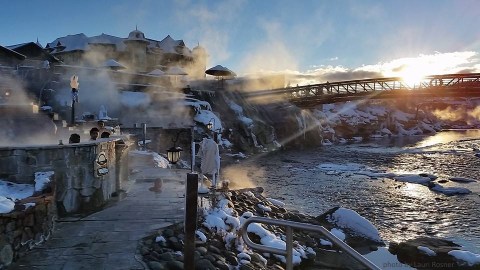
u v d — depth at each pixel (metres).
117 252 7.07
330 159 44.31
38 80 33.66
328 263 10.77
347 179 29.73
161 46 69.00
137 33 63.72
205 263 7.18
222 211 10.12
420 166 37.91
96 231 8.19
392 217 18.19
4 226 6.33
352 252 3.44
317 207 20.05
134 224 8.70
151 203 10.71
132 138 26.55
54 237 7.79
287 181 28.52
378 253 12.45
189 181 6.04
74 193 9.49
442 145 62.81
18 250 6.71
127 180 14.12
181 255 7.36
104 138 11.92
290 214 14.22
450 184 27.39
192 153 13.26
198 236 8.45
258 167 36.66
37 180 8.23
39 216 7.38
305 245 11.72
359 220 14.20
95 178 10.08
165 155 29.33
